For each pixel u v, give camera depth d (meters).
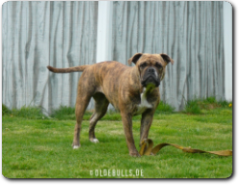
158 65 4.28
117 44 8.45
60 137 5.84
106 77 5.03
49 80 8.18
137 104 4.52
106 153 4.77
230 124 6.97
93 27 8.28
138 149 5.16
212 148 5.17
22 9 8.04
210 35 8.86
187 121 7.00
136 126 7.07
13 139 5.52
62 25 8.16
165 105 8.25
